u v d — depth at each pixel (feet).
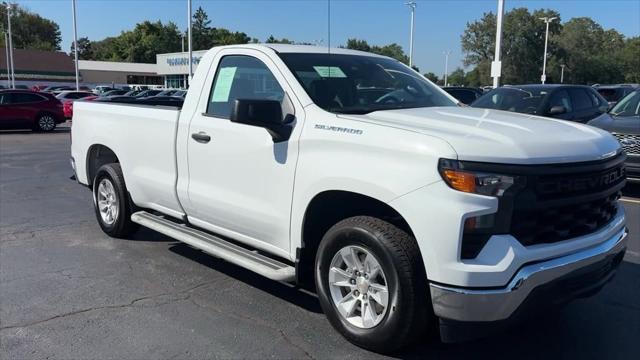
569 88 40.52
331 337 12.89
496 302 10.07
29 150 51.08
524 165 10.23
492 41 314.55
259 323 13.62
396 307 11.14
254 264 13.98
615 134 28.35
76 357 11.93
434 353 12.16
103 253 19.12
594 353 12.23
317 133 12.42
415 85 15.67
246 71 14.96
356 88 14.16
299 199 12.77
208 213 15.74
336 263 12.51
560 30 344.49
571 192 10.89
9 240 20.66
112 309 14.44
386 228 11.39
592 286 11.51
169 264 18.01
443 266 10.25
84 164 21.77
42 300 15.01
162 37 405.18
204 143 15.42
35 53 301.22
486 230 10.11
